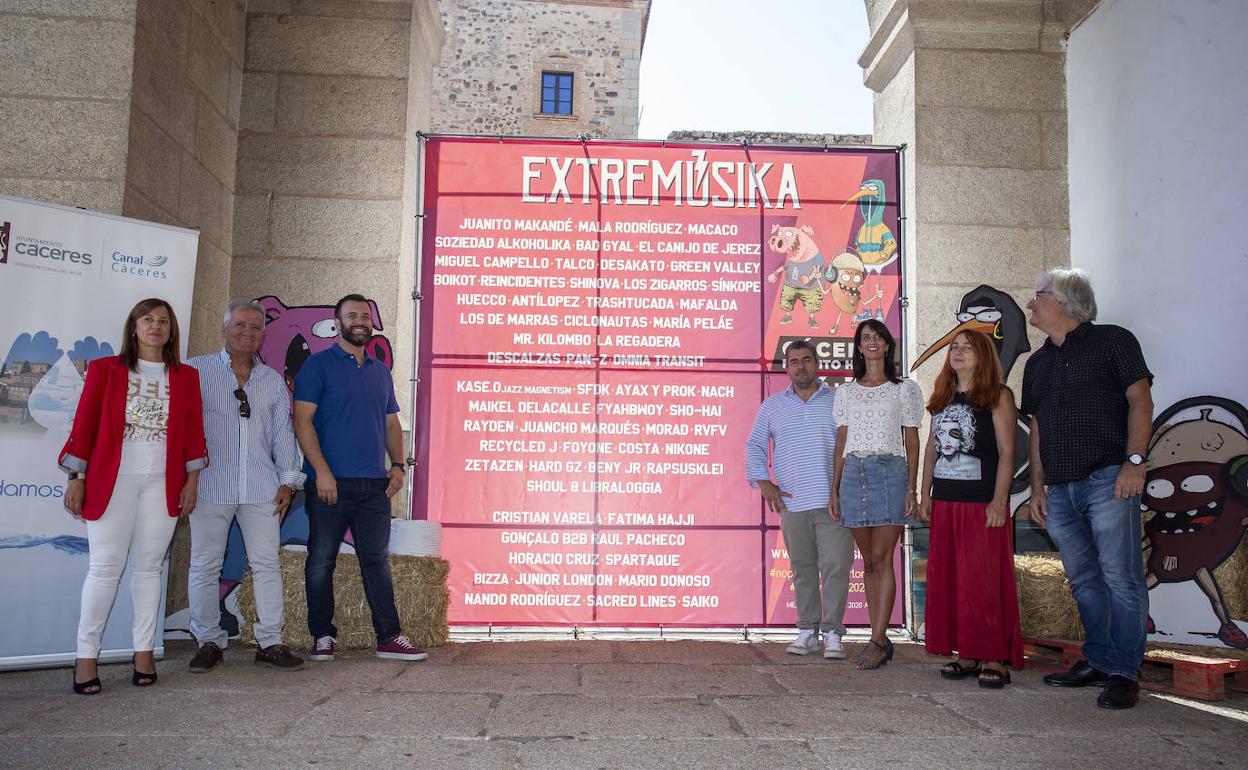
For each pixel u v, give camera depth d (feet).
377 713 10.84
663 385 18.95
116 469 12.07
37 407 13.70
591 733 10.03
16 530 13.46
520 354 18.90
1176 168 17.04
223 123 19.04
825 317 19.33
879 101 22.45
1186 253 16.75
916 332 19.57
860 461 15.06
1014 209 20.10
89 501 11.92
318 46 19.84
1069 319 13.35
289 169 19.49
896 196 19.77
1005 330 19.65
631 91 63.05
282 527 18.48
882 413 15.14
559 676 13.53
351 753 9.11
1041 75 20.49
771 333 19.20
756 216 19.48
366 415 14.84
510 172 19.34
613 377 18.93
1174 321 17.01
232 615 17.76
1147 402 12.49
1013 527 19.08
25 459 13.58
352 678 13.16
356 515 15.06
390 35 19.89
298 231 19.34
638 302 19.13
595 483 18.71
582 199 19.31
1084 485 12.89
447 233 19.15
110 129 15.85
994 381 13.67
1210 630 15.74
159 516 12.48
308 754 9.06
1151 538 16.84
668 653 16.15
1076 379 13.03
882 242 19.63
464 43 62.49
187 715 10.65
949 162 20.12
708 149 19.62
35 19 16.05
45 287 13.84
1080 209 19.79
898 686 13.05
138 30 16.14
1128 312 18.24
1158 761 9.32
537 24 63.05
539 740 9.73
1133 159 18.17
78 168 15.76
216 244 18.65
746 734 10.09
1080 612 13.38
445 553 18.45
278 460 14.46
